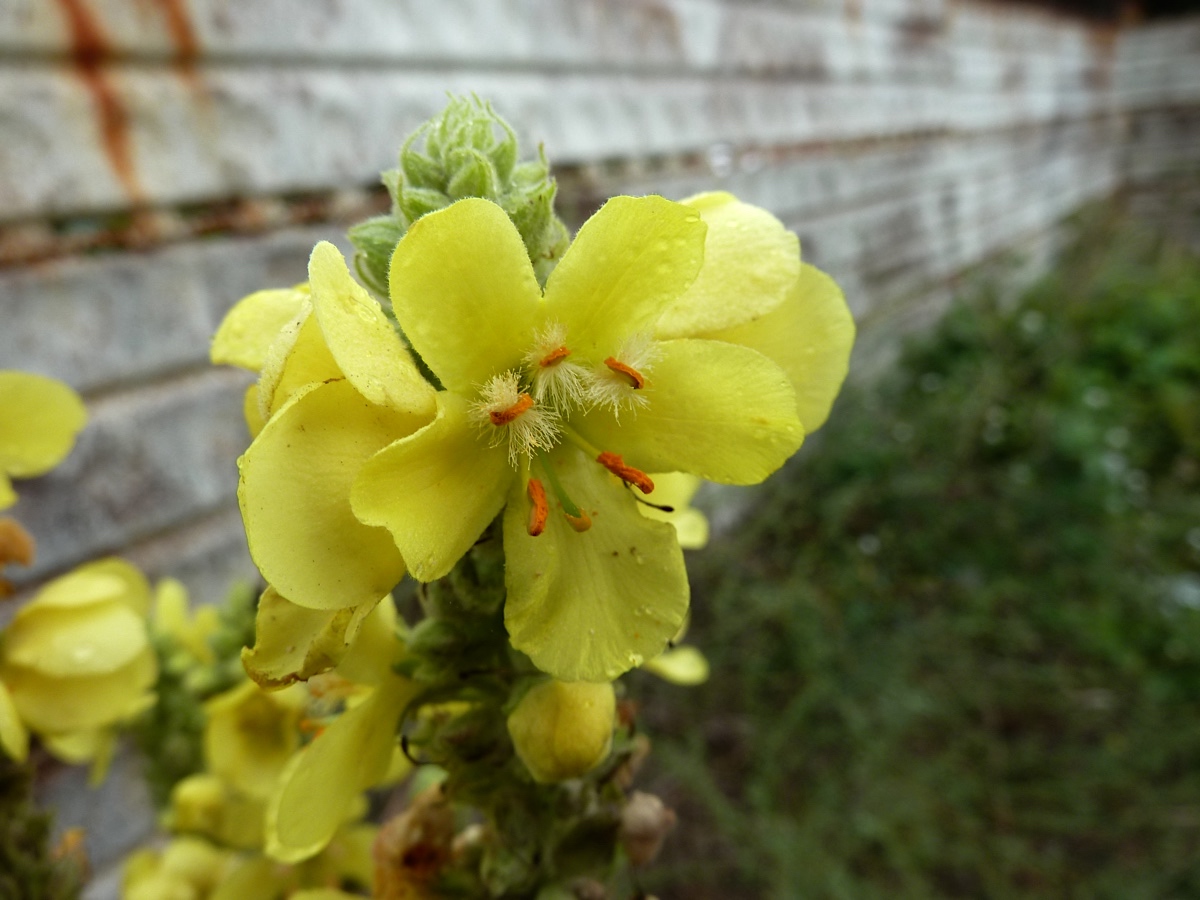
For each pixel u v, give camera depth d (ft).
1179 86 3.89
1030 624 1.35
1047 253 3.21
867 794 1.03
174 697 0.46
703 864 0.95
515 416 0.21
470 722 0.26
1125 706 1.22
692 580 1.26
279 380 0.18
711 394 0.22
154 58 0.74
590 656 0.21
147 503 0.76
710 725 1.16
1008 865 1.03
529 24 1.08
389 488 0.19
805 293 0.26
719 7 1.44
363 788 0.26
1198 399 1.93
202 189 0.78
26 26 0.66
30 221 0.68
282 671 0.20
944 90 2.31
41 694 0.36
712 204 0.25
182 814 0.43
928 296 2.26
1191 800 1.09
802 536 1.42
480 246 0.20
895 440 1.70
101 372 0.72
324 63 0.87
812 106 1.70
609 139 1.21
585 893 0.27
